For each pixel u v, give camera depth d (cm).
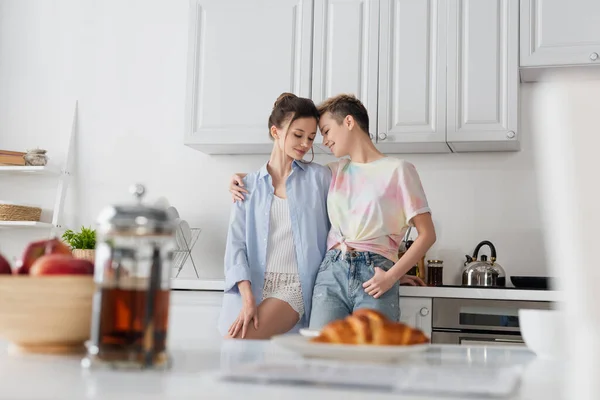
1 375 73
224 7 353
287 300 279
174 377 73
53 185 401
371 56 334
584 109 49
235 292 286
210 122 349
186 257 376
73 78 406
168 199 387
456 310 289
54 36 411
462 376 75
